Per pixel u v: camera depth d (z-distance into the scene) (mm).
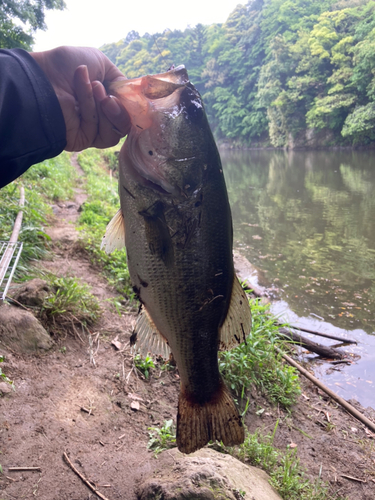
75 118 403
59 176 2494
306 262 1967
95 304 958
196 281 451
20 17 2514
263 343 969
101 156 5008
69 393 692
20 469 534
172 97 448
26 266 1026
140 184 439
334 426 834
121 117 422
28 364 716
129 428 664
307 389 979
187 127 446
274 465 677
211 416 477
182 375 478
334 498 650
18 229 1135
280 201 3584
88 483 537
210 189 454
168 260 442
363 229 2514
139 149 440
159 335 477
